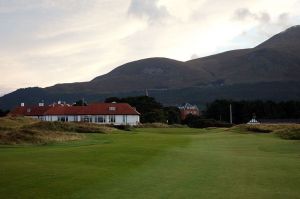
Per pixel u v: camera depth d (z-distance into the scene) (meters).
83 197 15.54
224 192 16.73
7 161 24.80
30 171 20.97
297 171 22.28
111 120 118.12
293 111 164.00
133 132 71.56
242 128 72.00
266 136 56.12
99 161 25.16
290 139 50.16
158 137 54.44
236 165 24.58
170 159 27.03
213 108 167.88
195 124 112.06
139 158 26.92
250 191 16.98
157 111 136.38
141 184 18.09
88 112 119.44
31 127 61.44
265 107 162.62
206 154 31.08
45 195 15.81
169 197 15.68
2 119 74.12
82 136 52.47
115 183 18.22
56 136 47.19
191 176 20.39
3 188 16.92
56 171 21.09
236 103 165.38
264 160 27.34
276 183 18.77
